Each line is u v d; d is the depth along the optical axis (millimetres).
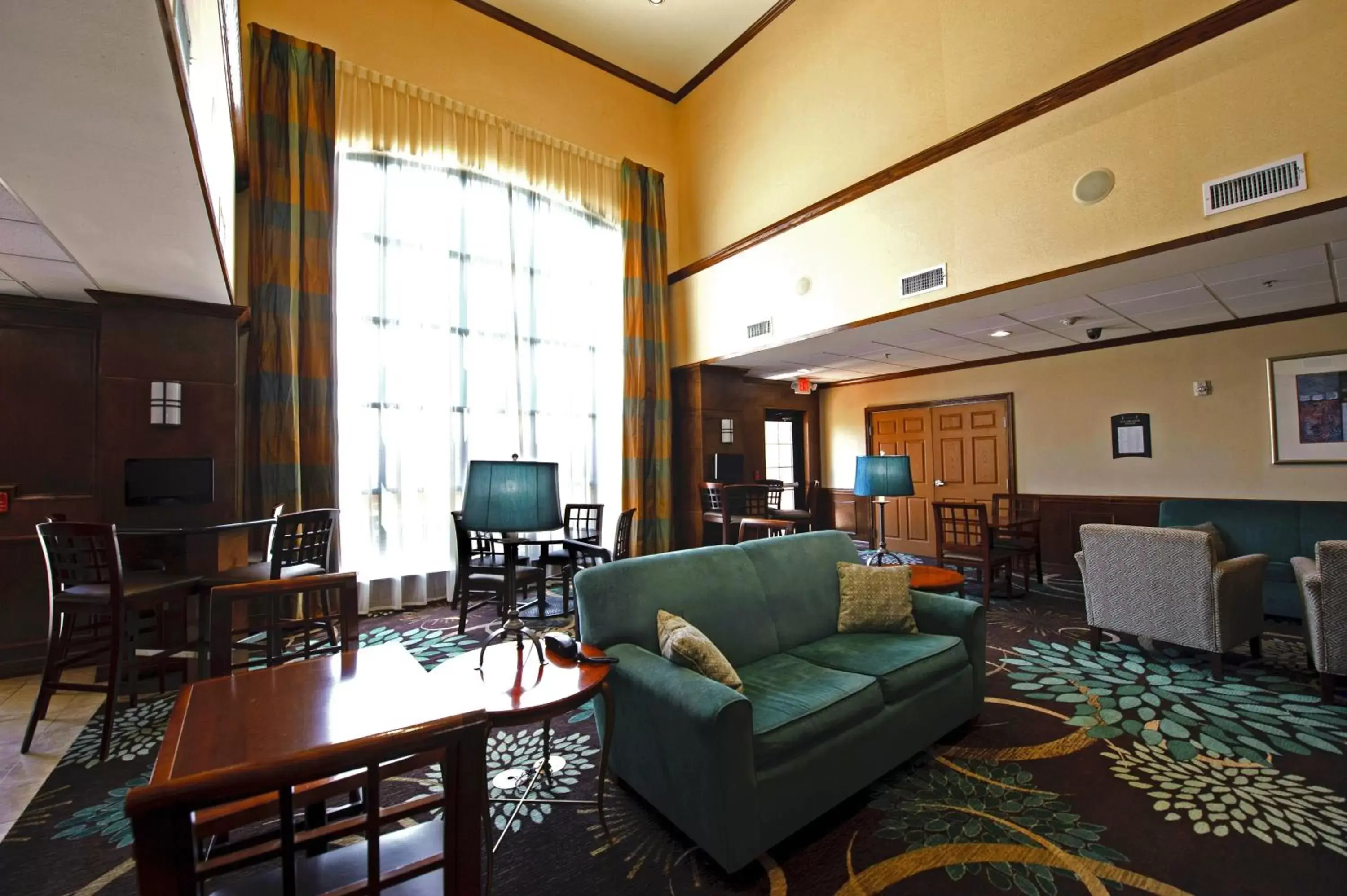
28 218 2277
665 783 1848
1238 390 4738
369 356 4707
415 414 4898
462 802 893
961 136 3891
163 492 3355
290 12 4500
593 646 2127
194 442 3441
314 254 4371
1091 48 3545
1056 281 3541
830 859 1771
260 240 4168
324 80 4492
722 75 6434
